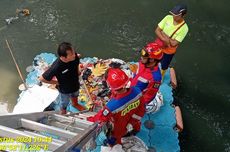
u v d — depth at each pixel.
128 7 8.38
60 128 3.76
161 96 5.96
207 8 8.34
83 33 7.69
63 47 4.32
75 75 4.86
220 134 5.84
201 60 7.10
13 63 7.03
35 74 6.53
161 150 5.36
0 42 7.50
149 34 7.64
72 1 8.52
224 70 6.91
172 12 5.13
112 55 7.18
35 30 7.76
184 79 6.74
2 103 6.36
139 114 4.55
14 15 8.07
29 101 5.77
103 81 6.11
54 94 5.86
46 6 8.35
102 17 8.10
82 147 3.24
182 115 6.12
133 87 4.21
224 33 7.68
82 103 5.94
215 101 6.35
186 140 5.77
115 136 4.72
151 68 4.64
